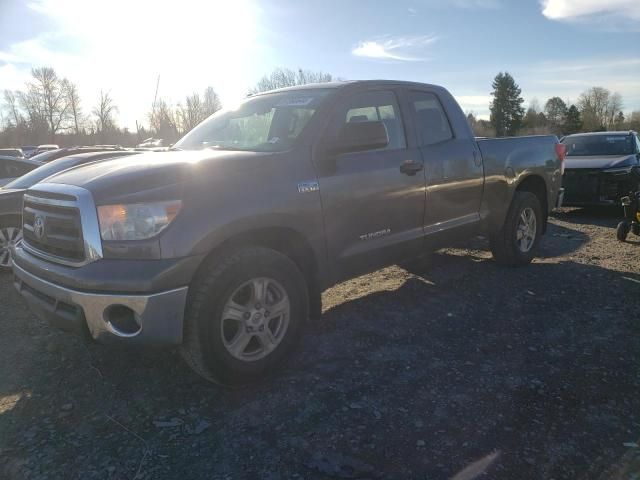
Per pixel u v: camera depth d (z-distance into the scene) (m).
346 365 3.60
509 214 5.70
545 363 3.60
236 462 2.62
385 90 4.46
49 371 3.62
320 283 3.78
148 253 2.91
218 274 3.06
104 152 6.70
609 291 5.11
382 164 4.14
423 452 2.66
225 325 3.26
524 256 5.93
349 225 3.89
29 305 3.49
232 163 3.32
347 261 3.94
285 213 3.41
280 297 3.41
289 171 3.52
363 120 4.17
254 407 3.10
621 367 3.54
